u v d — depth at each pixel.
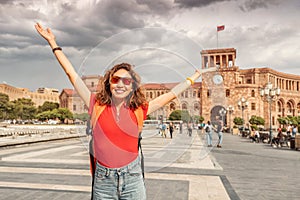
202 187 6.40
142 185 2.30
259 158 12.41
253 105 84.31
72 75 2.32
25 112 99.00
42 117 82.25
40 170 8.32
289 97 100.38
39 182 6.76
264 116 88.38
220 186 6.54
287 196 5.88
